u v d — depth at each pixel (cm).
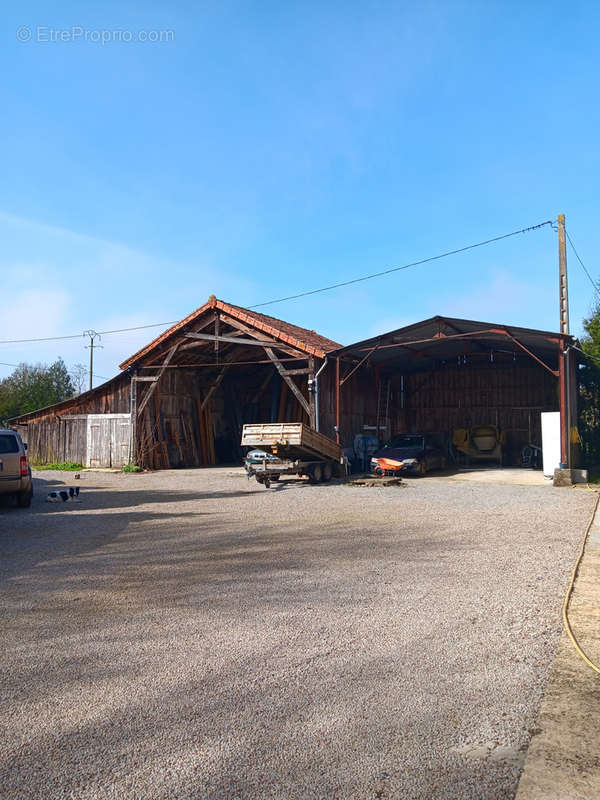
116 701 365
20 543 872
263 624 504
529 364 2677
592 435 2631
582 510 1209
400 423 2873
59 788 279
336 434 2136
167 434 2622
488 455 2553
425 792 275
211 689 381
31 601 576
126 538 908
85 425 2608
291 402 2762
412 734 325
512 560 741
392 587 616
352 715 345
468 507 1259
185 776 288
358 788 278
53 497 1411
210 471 2383
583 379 2628
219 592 601
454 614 528
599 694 373
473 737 322
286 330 2355
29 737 324
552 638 470
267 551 800
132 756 305
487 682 390
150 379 2475
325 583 632
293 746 313
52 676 403
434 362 2819
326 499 1416
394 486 1730
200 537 909
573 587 615
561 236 2005
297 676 400
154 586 626
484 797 270
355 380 2528
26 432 2750
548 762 298
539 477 2028
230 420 2980
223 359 2677
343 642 462
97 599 581
